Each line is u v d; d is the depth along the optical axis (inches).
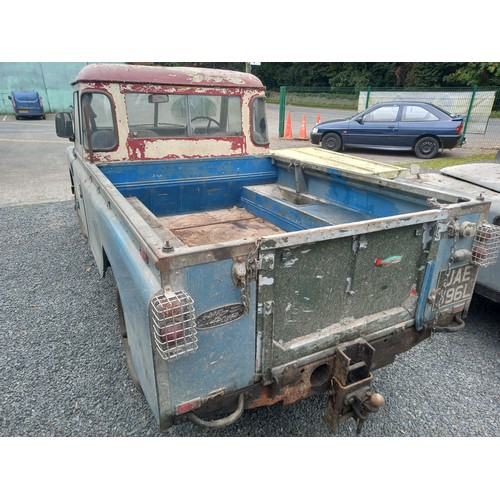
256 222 159.3
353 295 86.4
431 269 93.7
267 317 74.5
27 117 874.1
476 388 117.2
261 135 176.4
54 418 102.3
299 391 84.2
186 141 159.5
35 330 139.1
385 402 111.3
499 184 144.3
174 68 155.0
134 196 154.6
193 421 72.0
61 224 247.3
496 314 158.2
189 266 63.4
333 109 984.9
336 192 148.4
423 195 109.3
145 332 69.1
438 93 570.3
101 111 143.9
